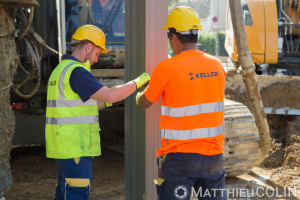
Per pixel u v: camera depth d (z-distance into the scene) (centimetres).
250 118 438
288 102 595
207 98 240
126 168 310
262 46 657
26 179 475
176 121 240
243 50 359
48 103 269
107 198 420
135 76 297
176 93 237
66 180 262
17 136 511
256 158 437
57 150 260
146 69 294
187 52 245
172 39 250
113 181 473
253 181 454
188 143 240
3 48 316
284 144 568
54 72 268
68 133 259
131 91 256
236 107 450
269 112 599
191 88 236
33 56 423
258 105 389
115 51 539
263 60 663
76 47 271
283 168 500
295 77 594
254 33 655
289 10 690
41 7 509
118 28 539
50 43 518
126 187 312
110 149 611
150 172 306
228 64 763
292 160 501
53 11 516
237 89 600
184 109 238
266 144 423
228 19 791
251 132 430
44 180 472
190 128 238
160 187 255
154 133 303
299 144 520
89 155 264
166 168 247
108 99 249
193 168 240
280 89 598
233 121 427
